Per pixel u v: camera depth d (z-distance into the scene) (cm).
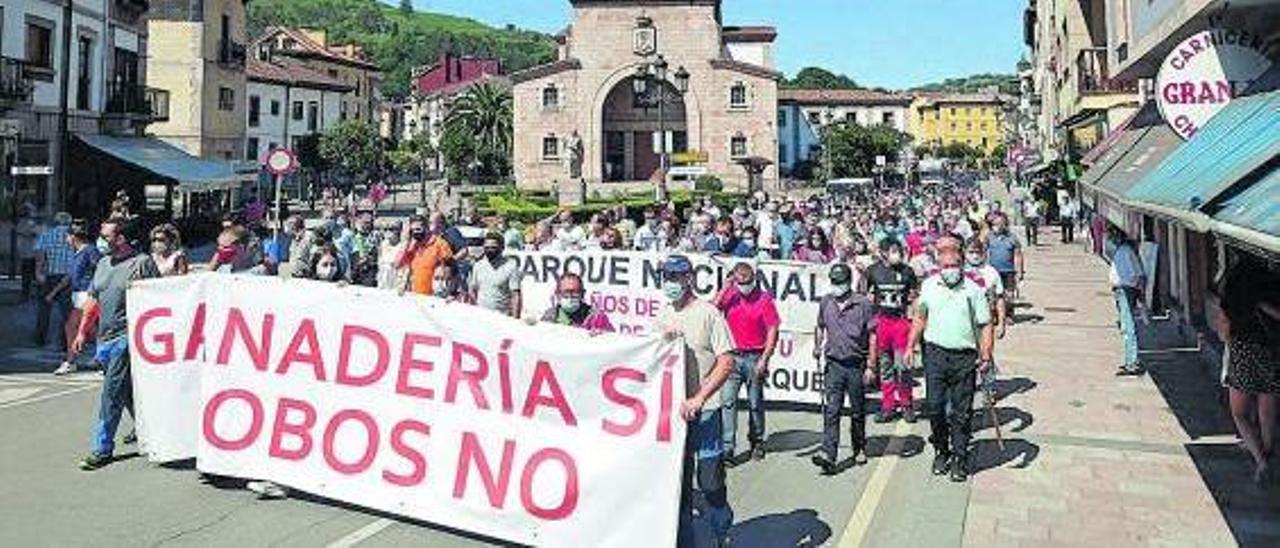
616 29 7175
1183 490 763
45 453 895
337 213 2267
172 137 4575
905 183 8338
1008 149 8719
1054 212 4619
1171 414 1028
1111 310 1931
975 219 2605
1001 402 1105
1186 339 1516
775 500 767
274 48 8081
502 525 652
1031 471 827
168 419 828
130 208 3123
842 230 1967
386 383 713
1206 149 872
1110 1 1603
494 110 8644
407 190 8081
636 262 1211
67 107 2886
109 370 852
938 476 823
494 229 1282
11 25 2612
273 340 765
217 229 3684
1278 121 749
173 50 4569
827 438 841
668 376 604
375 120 9238
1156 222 1873
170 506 736
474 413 672
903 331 1048
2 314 1842
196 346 815
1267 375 771
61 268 1526
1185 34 1120
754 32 8619
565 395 635
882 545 661
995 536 671
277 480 752
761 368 881
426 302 701
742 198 5447
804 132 9500
